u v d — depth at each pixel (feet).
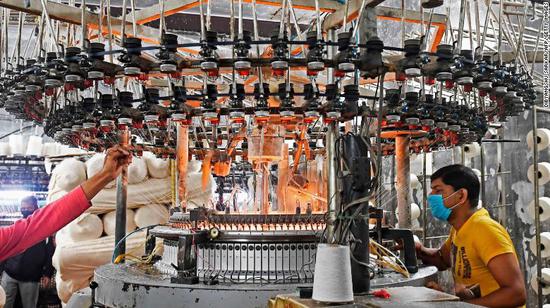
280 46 7.61
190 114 9.23
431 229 22.63
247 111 8.87
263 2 9.59
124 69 7.80
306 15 13.51
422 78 9.26
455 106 9.48
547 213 17.11
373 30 8.68
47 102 11.04
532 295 18.56
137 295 8.77
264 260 9.39
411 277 9.59
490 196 20.35
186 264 8.86
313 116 8.64
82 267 16.93
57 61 7.92
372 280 9.18
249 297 8.15
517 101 9.96
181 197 12.72
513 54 10.91
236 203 13.12
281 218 9.88
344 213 6.61
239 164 16.84
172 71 7.66
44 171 25.98
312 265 9.50
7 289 20.62
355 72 8.89
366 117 8.84
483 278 9.09
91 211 17.25
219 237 9.42
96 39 12.56
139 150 13.07
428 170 21.54
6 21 10.27
